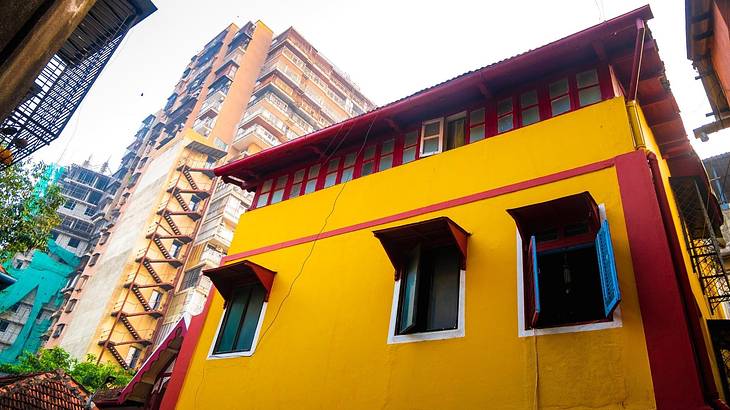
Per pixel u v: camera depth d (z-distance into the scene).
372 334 8.77
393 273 9.29
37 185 18.27
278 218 12.55
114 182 66.06
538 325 7.09
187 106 61.44
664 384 5.83
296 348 9.67
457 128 10.90
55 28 4.34
